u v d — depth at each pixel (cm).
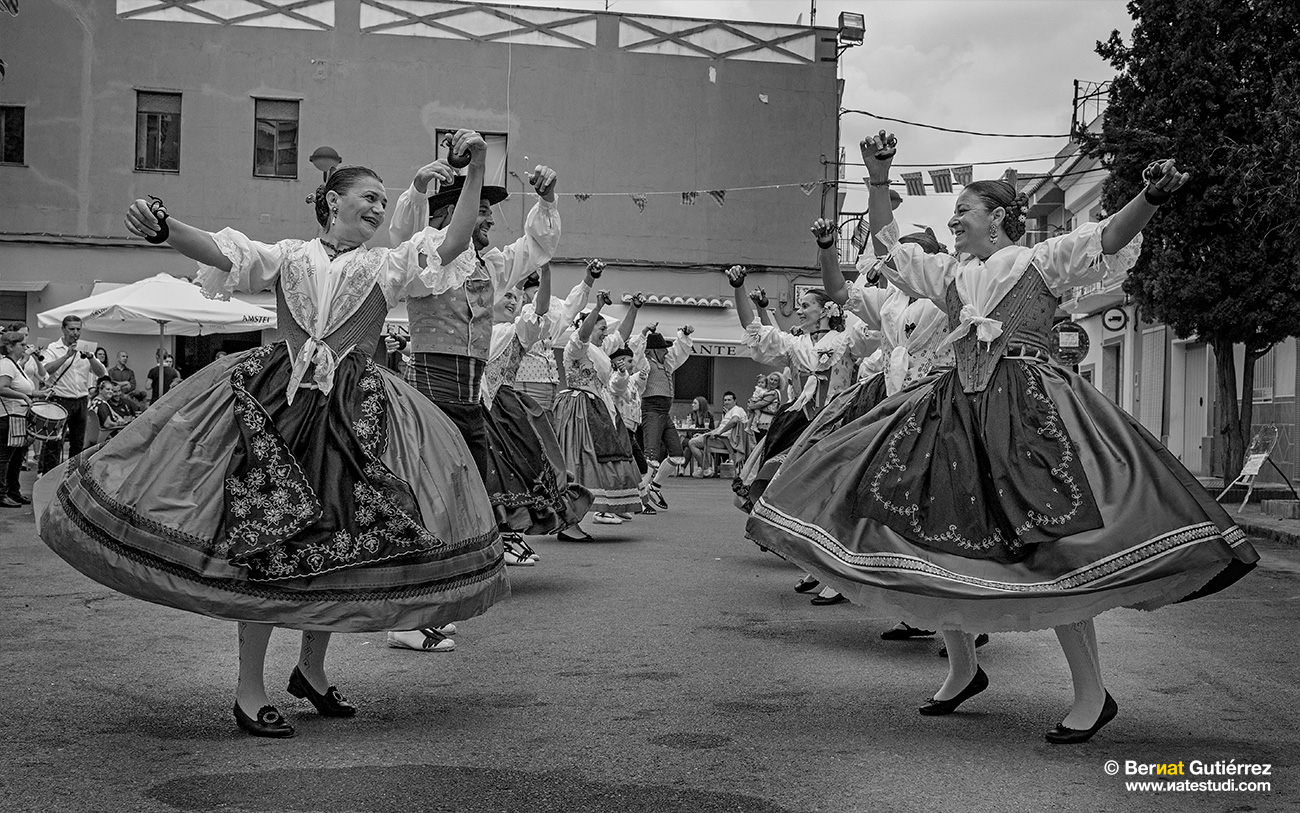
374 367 427
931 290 447
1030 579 389
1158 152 1549
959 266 442
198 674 491
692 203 2366
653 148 2677
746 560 923
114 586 382
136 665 508
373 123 2602
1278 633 616
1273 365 1962
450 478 416
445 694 465
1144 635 609
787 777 358
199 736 397
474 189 427
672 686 481
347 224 428
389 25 2603
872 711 441
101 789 340
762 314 913
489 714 433
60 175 2545
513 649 558
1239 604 719
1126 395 2747
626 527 1213
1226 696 470
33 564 836
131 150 2556
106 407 1575
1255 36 1519
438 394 634
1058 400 413
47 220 2544
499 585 421
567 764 370
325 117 2591
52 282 2550
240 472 388
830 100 2714
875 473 420
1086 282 427
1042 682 494
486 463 662
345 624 386
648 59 2669
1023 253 428
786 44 2703
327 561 384
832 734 408
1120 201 1612
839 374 790
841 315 860
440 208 609
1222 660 543
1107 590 382
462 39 2625
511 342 761
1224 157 1539
